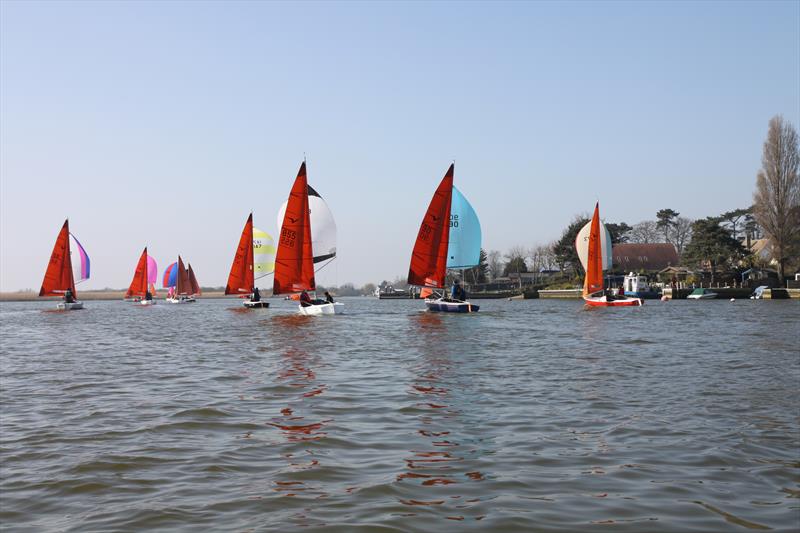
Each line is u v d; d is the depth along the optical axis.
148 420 11.29
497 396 13.53
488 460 8.54
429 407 12.31
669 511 6.59
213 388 14.92
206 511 6.68
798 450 8.98
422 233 44.97
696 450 9.00
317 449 9.18
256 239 72.19
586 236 83.06
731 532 6.04
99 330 39.16
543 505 6.79
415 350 23.44
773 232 87.81
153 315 61.50
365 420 11.15
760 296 89.06
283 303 90.69
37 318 58.25
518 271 154.38
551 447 9.22
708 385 14.86
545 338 28.69
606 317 47.62
